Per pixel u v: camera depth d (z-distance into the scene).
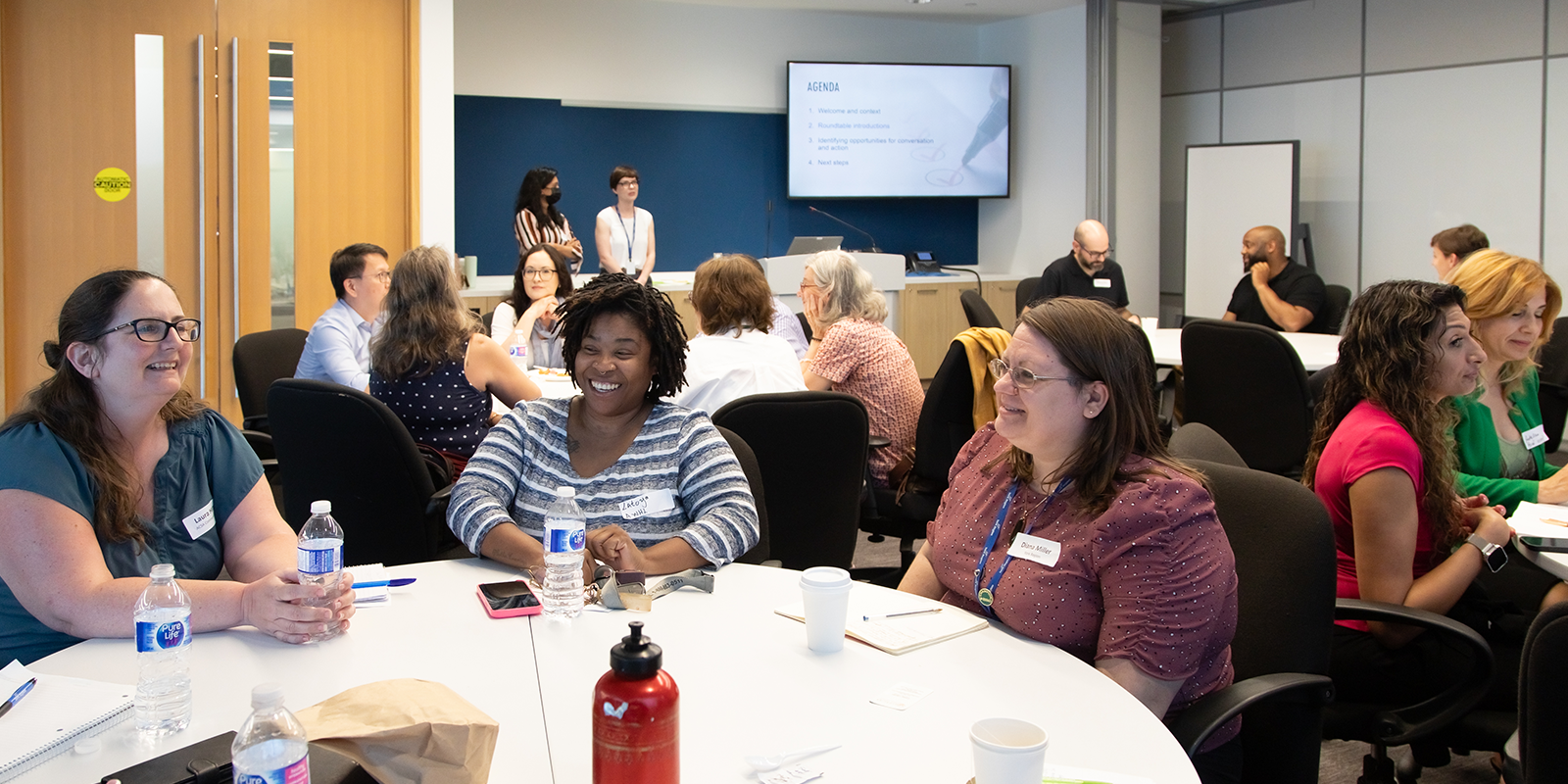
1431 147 7.35
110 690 1.38
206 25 5.25
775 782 1.18
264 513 2.01
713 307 3.29
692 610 1.76
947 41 9.20
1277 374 3.87
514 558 1.91
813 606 1.57
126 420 1.82
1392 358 2.18
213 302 5.41
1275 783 1.66
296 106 5.45
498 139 7.86
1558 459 5.94
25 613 1.72
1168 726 1.52
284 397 2.75
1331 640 1.67
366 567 1.98
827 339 3.62
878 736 1.31
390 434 2.68
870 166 8.80
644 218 7.61
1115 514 1.59
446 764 1.09
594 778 1.03
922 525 3.47
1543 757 1.33
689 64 8.37
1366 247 7.77
